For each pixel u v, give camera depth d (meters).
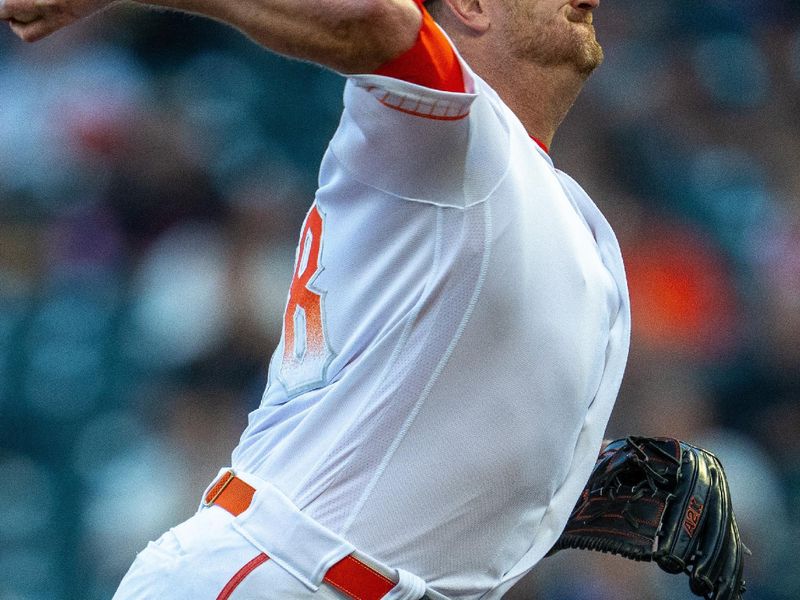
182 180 29.22
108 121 30.16
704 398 28.69
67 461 24.86
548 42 9.94
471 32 10.09
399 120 8.38
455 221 8.69
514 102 10.09
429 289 8.68
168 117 30.44
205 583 8.88
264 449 9.33
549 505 9.39
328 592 8.66
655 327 29.64
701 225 32.56
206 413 24.91
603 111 34.19
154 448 24.56
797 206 33.84
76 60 31.61
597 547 10.18
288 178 30.69
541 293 8.93
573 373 9.09
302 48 8.15
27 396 25.33
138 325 26.17
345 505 8.76
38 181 29.59
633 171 33.41
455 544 8.88
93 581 23.73
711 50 36.62
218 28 32.38
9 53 31.53
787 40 37.69
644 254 31.17
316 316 9.23
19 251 28.20
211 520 9.20
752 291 31.14
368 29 7.98
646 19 36.69
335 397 8.92
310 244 9.52
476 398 8.78
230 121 30.97
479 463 8.80
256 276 26.72
